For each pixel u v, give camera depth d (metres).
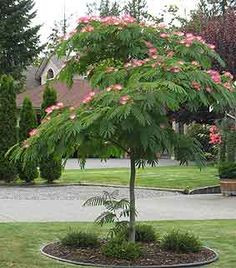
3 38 37.78
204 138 23.86
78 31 7.04
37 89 41.56
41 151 6.57
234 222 10.63
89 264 6.72
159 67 6.35
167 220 10.92
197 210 12.70
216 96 6.49
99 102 6.20
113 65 7.30
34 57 40.66
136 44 6.99
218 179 18.61
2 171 19.50
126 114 5.76
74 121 6.18
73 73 7.55
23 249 7.71
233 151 17.48
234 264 6.95
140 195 16.02
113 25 6.87
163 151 6.48
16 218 11.19
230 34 18.31
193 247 7.37
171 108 6.14
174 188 17.41
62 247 7.62
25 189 17.94
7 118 19.52
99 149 7.13
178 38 7.10
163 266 6.64
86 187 18.56
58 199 14.99
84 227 9.65
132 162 7.00
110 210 7.62
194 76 6.33
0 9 38.44
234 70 18.12
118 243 7.10
